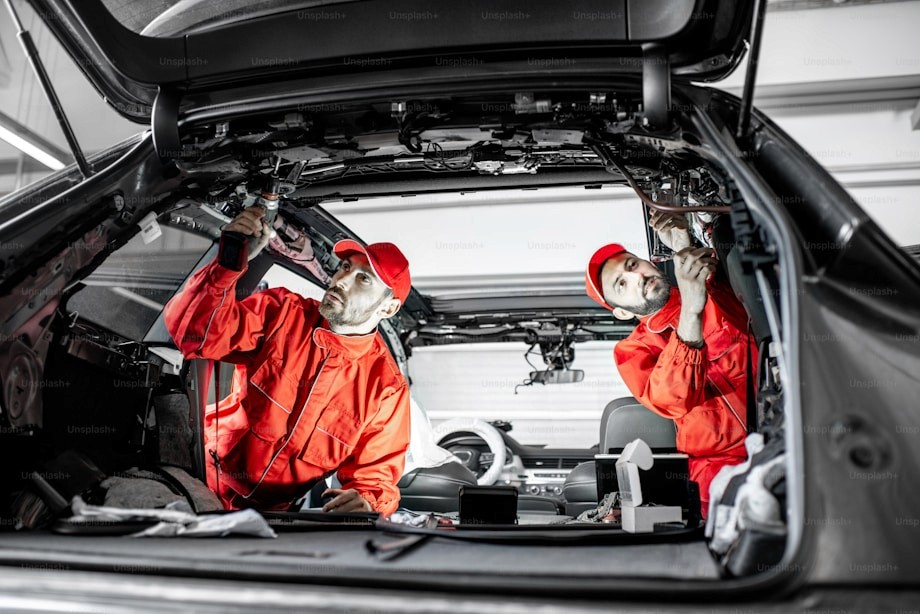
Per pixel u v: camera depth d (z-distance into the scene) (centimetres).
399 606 88
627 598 87
